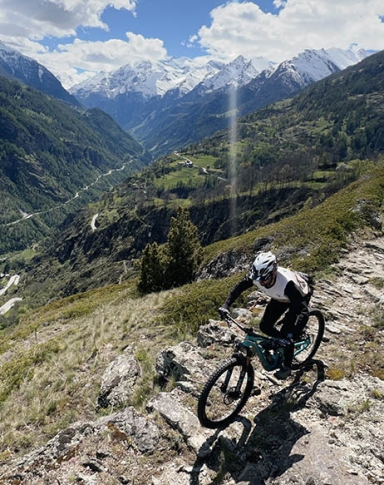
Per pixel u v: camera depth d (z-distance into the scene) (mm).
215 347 9242
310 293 6738
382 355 8305
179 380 8273
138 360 11156
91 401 10281
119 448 6059
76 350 15133
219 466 5645
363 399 6586
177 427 6418
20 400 12375
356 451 5418
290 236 22781
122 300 30000
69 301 47219
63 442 6414
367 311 10906
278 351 6391
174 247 31047
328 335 9359
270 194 193000
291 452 5535
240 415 6566
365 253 16906
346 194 29438
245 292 15148
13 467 6426
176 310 16000
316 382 7273
